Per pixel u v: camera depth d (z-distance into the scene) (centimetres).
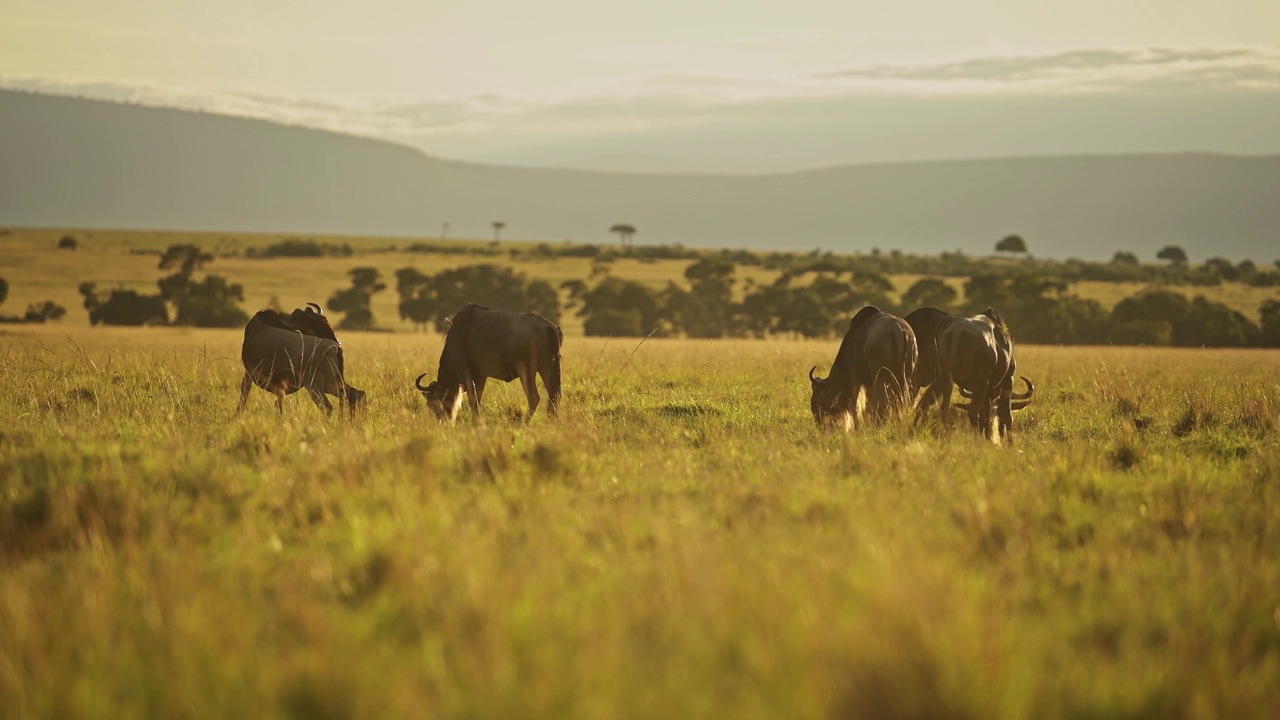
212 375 7269
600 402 6094
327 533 2791
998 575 2411
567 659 1858
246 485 3234
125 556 2522
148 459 3372
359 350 10900
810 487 3322
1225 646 1958
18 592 2161
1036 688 1745
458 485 3359
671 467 3700
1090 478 3506
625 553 2570
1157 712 1745
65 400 5356
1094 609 2228
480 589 2119
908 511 3028
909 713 1648
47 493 2916
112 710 1706
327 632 1966
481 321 5384
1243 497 3309
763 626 1975
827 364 9375
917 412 4903
